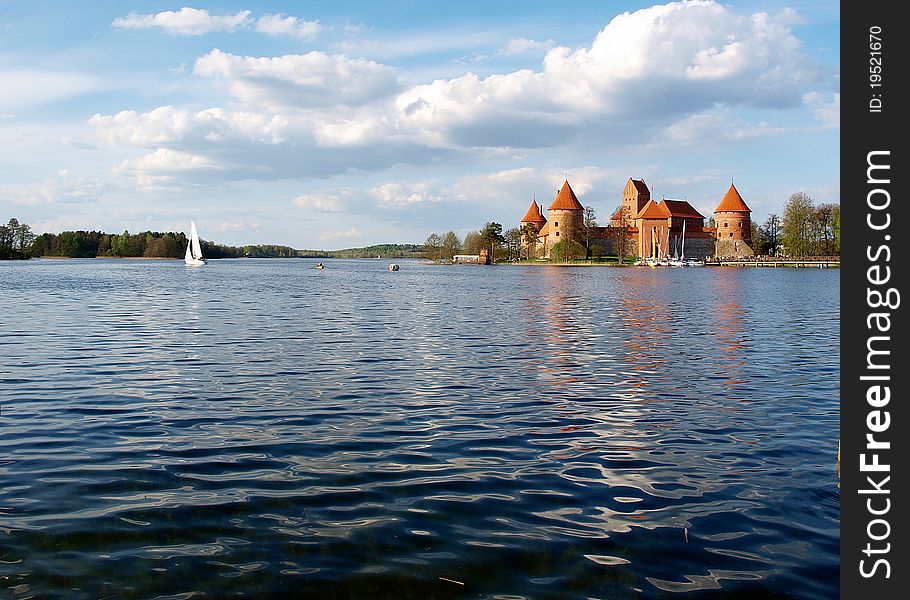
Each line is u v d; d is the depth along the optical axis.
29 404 16.73
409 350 26.38
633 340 29.72
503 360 24.09
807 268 161.25
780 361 24.08
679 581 8.04
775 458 12.83
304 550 8.70
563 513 10.04
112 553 8.55
